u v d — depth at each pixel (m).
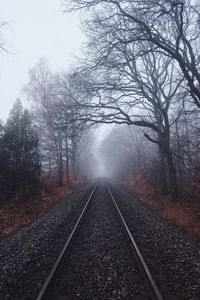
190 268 6.82
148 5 11.66
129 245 8.66
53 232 10.90
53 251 8.34
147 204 19.50
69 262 7.33
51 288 5.75
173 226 11.84
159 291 5.26
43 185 23.75
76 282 6.09
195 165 16.45
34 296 5.59
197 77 14.23
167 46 13.66
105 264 7.07
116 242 9.11
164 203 17.95
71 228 11.35
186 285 5.90
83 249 8.45
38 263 7.38
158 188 23.12
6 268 7.27
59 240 9.57
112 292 5.61
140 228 11.33
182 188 18.38
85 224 12.19
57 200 23.03
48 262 7.34
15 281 6.37
